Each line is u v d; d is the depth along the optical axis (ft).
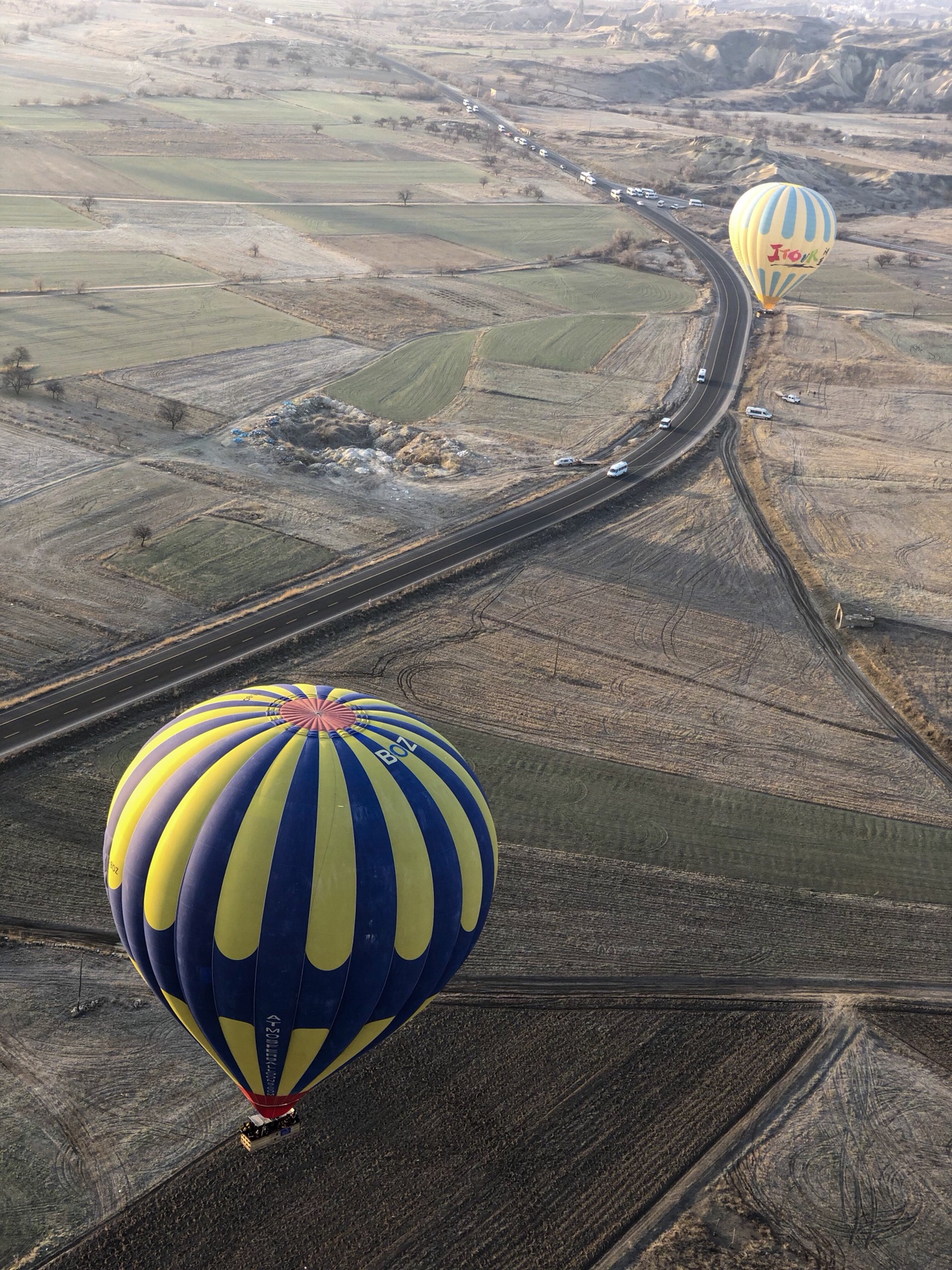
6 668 180.14
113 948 126.41
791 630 214.07
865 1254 96.78
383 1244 94.84
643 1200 100.32
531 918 135.23
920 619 220.02
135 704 173.37
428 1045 115.03
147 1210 96.48
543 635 204.85
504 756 167.84
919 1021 124.77
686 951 132.57
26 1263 91.81
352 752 83.51
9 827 144.56
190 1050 113.39
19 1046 112.16
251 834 79.92
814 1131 108.99
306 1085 90.79
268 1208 97.25
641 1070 114.52
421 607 211.41
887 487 285.23
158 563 217.97
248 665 186.80
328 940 80.07
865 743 179.63
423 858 81.66
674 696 188.24
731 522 259.60
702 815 158.30
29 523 228.22
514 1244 95.61
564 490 270.46
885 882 147.64
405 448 293.23
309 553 228.22
